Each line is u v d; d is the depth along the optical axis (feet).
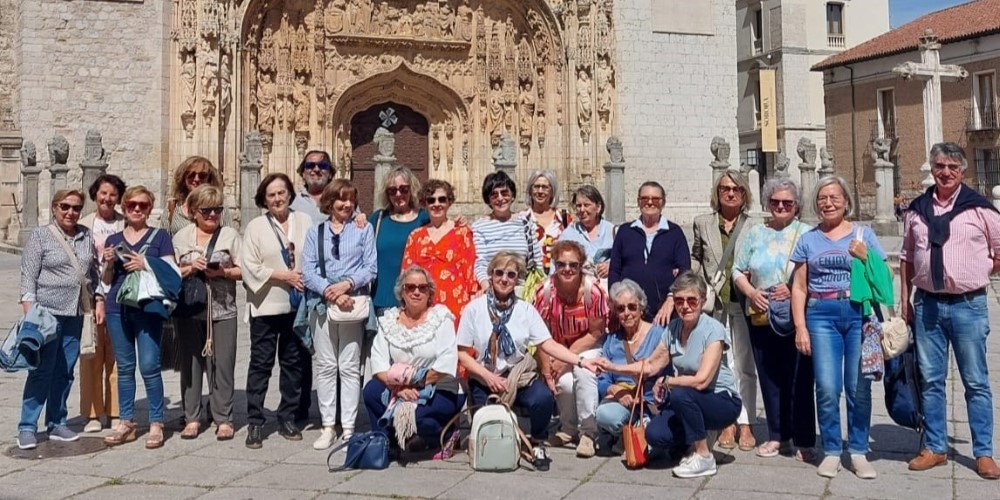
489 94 109.19
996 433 27.58
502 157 86.94
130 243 28.02
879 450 26.30
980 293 23.47
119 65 91.76
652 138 109.60
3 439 28.22
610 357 26.86
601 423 25.55
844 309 23.76
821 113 166.81
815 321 24.16
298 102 100.99
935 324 23.94
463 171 109.60
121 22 91.81
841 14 170.60
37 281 27.32
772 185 26.37
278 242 28.45
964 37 140.97
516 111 109.70
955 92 145.89
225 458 26.16
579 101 107.24
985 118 141.49
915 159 149.07
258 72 98.89
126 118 91.86
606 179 97.09
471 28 108.47
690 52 111.55
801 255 24.61
